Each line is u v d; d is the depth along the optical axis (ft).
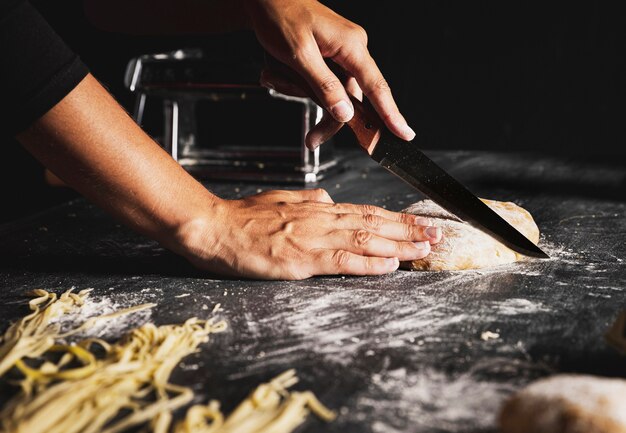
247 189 6.28
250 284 3.86
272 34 4.21
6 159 9.77
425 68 10.45
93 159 3.59
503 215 4.45
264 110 10.72
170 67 6.37
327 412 2.51
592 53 10.10
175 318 3.40
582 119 10.28
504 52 10.27
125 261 4.32
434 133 10.62
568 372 2.81
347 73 4.46
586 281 3.86
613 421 2.11
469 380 2.75
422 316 3.39
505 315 3.39
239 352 3.01
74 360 2.94
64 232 4.99
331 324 3.31
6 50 3.30
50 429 2.34
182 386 2.71
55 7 9.93
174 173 3.85
